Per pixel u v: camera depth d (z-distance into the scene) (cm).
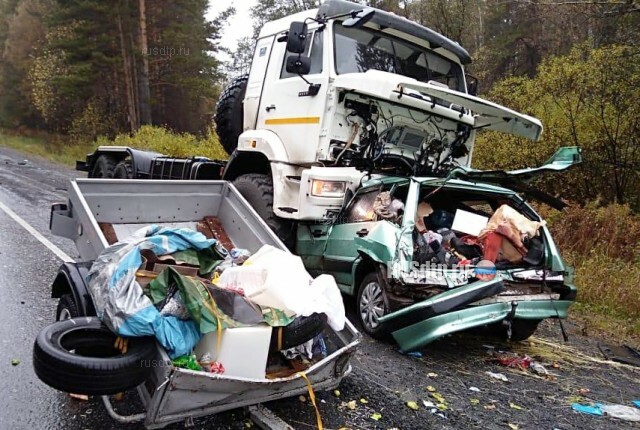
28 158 2188
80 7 2534
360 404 376
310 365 359
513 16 1928
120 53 2662
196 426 325
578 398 428
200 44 2752
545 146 1004
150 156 929
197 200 504
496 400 409
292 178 640
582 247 870
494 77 1812
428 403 388
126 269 309
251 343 311
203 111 2981
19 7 3672
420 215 570
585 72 993
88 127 2811
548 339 585
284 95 660
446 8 1617
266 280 342
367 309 522
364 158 622
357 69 627
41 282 575
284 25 693
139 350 288
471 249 545
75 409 336
